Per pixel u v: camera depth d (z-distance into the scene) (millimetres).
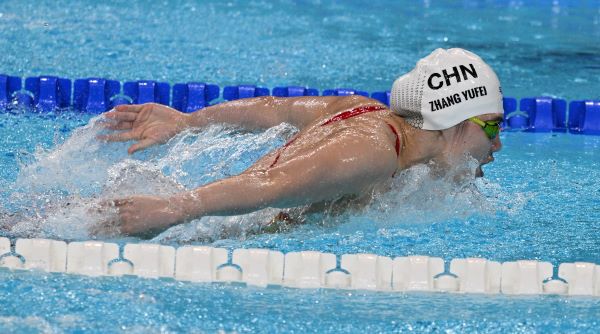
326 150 10109
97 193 11297
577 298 9547
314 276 9641
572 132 17609
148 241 10250
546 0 30953
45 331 8125
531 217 11891
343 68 21031
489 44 24125
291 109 12234
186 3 27844
